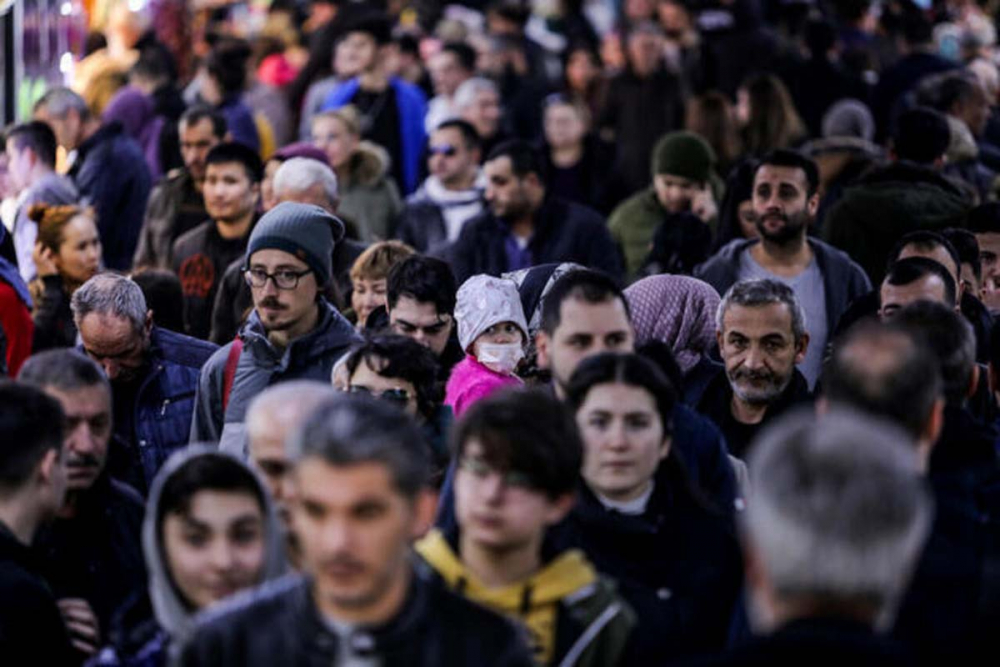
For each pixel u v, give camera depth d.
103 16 34.34
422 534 12.02
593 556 11.95
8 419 11.26
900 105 31.56
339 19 33.97
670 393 11.86
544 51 40.19
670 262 21.11
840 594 8.50
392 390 13.14
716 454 12.93
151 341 16.73
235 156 22.08
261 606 9.42
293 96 34.06
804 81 34.00
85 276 20.84
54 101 26.80
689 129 29.27
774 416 15.38
